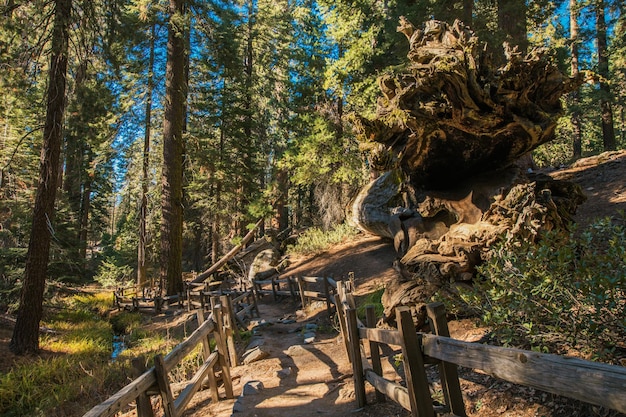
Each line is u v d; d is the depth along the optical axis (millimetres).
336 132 17453
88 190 27656
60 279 16047
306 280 11180
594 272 3186
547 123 5039
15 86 10711
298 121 18781
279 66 25250
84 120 12062
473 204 5945
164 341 11125
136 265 30234
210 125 21688
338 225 18734
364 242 15562
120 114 18141
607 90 18750
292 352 7035
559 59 13398
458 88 4762
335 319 8891
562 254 3428
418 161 6047
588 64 22141
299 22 22109
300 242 19312
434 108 5023
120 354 10430
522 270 3701
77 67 12484
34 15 10500
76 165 19234
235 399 5352
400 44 12727
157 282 22234
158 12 16547
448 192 6422
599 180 10477
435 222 6547
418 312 5363
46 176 10617
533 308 3486
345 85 17031
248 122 22703
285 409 4727
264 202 20922
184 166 20156
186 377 6754
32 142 19562
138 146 22812
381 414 4098
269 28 25438
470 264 5270
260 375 6168
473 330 5016
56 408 7055
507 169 6016
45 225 10602
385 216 11180
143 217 22859
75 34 11367
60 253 15852
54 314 15281
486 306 4203
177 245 16578
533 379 1750
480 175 6230
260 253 18797
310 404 4812
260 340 8219
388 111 5742
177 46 16922
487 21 11102
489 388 3887
